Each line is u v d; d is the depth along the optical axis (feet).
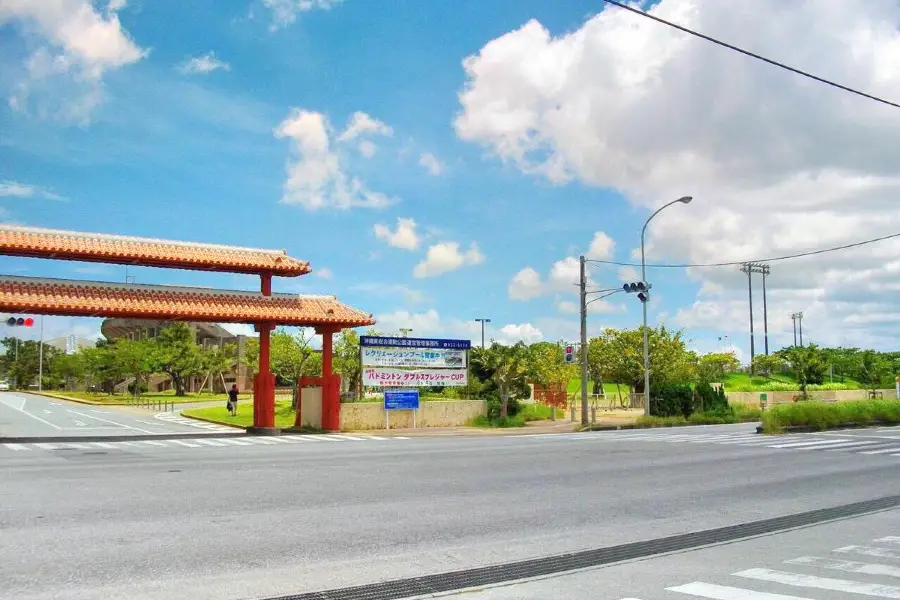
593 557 26.68
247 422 124.47
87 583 22.26
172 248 95.86
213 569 24.14
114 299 89.81
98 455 65.57
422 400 126.41
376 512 34.86
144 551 26.45
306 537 29.19
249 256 100.89
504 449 72.59
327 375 108.06
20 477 47.14
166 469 52.75
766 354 276.62
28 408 182.29
